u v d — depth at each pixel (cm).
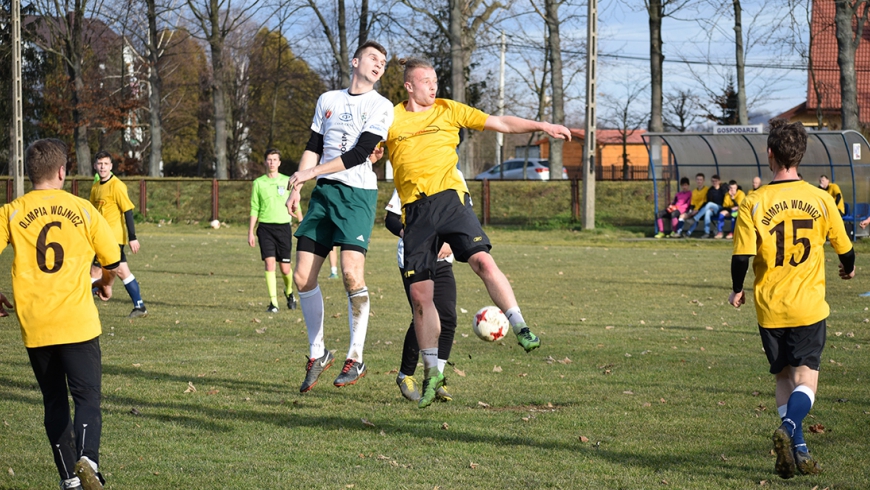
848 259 577
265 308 1400
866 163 2831
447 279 737
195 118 7056
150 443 600
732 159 3078
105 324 1196
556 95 4453
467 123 669
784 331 561
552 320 1266
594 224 3338
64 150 510
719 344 1051
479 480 520
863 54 5494
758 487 508
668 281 1820
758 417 680
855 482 518
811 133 2742
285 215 1365
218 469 541
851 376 846
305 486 507
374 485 510
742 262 566
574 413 695
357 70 748
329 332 1148
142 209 3922
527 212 3581
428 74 675
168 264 2167
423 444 604
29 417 667
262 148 7412
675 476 529
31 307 484
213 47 5012
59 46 5341
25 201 493
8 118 5378
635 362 925
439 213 647
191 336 1100
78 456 474
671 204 3058
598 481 519
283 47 5862
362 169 759
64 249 491
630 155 7981
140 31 5484
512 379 835
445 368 888
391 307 1408
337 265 2155
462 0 4366
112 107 5603
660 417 681
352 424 663
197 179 3984
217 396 752
